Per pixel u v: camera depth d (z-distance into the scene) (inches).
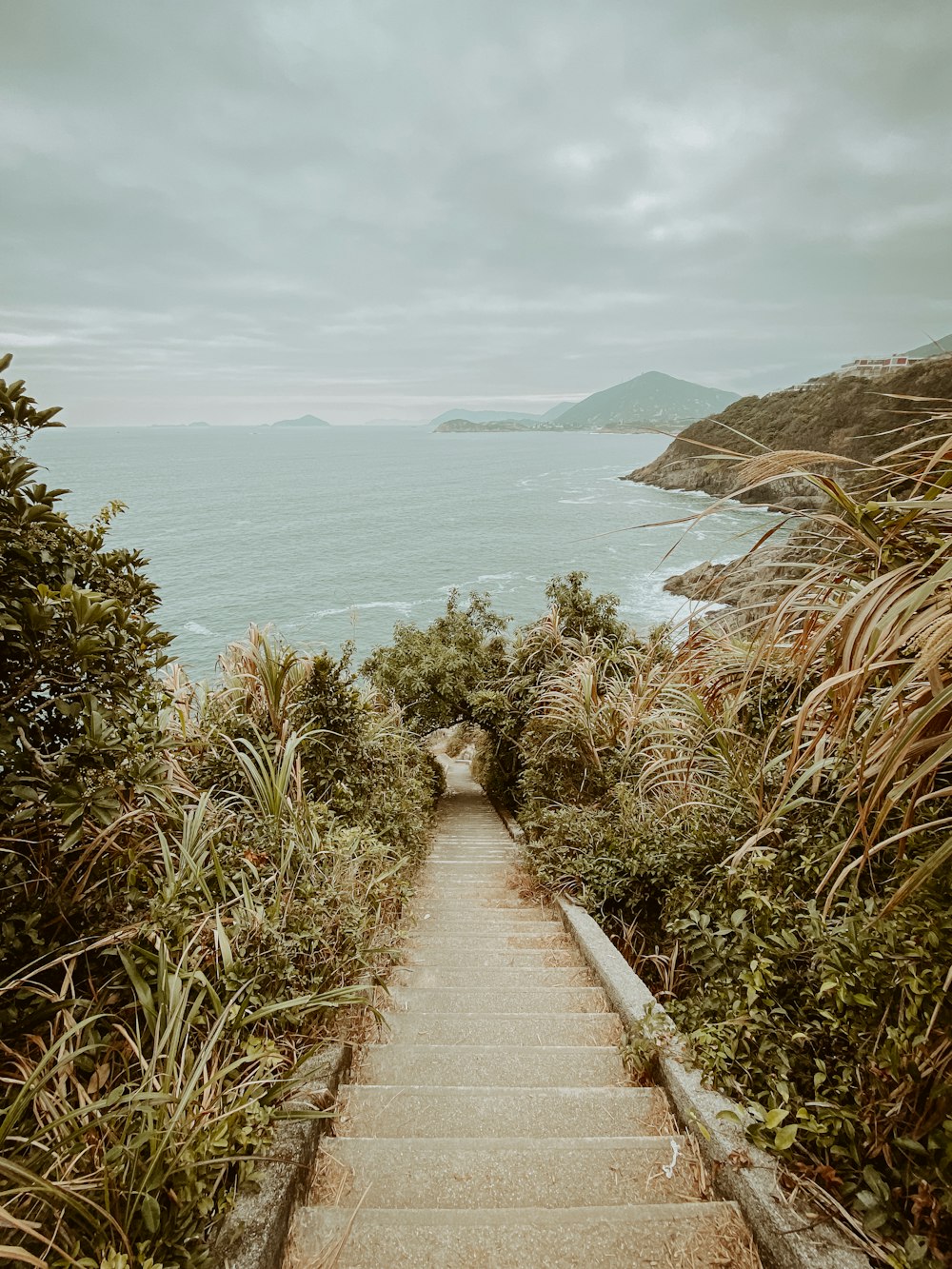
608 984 106.0
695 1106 67.8
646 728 175.6
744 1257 53.7
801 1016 67.4
